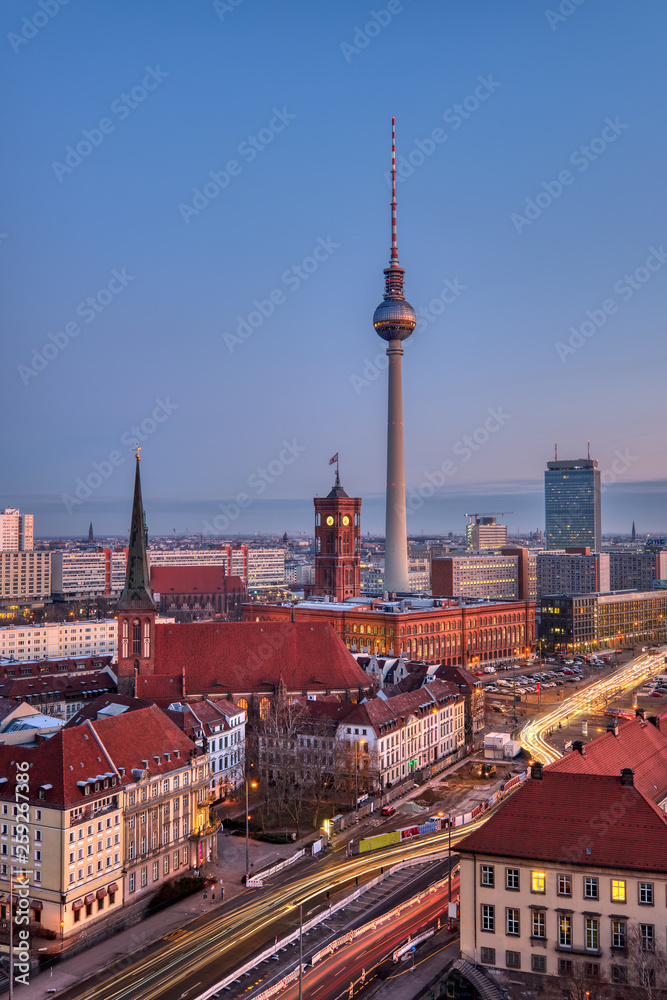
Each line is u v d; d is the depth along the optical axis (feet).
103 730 391.45
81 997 291.99
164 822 393.29
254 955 319.27
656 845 267.39
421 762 579.89
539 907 274.57
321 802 500.74
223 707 550.36
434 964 305.53
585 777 291.38
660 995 245.86
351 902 365.81
